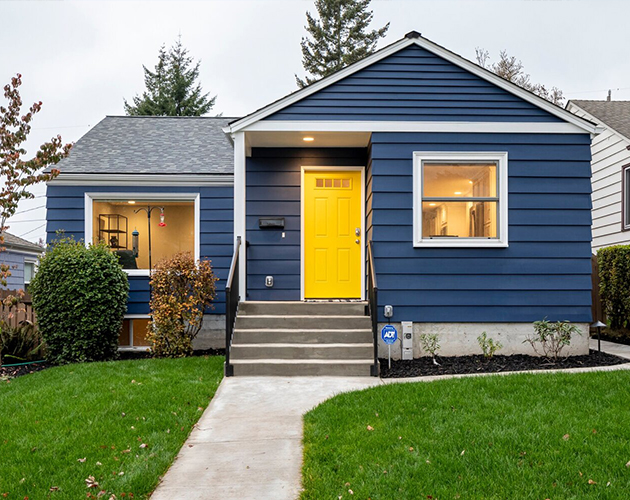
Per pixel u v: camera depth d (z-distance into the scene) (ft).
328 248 28.19
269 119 24.53
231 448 12.64
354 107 24.45
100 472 10.96
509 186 24.06
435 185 24.35
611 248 30.35
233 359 21.25
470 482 9.90
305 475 10.73
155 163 30.81
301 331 22.34
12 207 23.18
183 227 30.07
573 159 24.14
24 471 11.03
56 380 19.43
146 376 19.80
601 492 9.36
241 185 24.76
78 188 29.04
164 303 25.39
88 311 24.41
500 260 23.90
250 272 27.78
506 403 14.48
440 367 21.24
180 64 96.27
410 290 23.80
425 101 24.39
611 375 17.43
